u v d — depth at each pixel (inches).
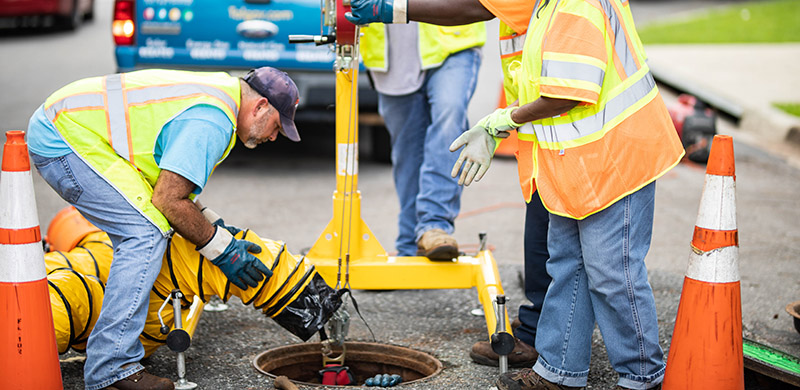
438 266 184.5
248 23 323.0
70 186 145.3
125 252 145.3
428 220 196.1
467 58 200.7
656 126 139.2
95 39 700.7
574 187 138.1
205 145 143.6
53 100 146.9
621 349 146.6
